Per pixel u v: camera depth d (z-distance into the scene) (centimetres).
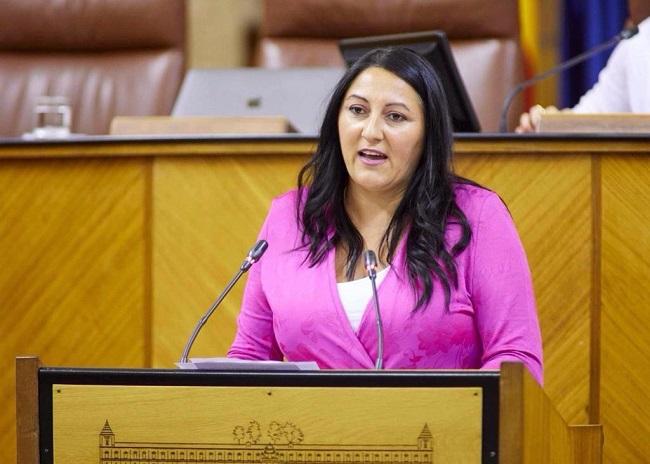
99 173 1041
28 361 635
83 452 631
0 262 1057
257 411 618
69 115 1349
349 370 613
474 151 968
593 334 956
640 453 950
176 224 1027
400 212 770
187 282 1024
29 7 1515
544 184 964
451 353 742
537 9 1700
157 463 626
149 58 1504
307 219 793
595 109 1290
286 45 1477
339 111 789
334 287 756
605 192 956
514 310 737
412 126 763
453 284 742
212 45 2084
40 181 1052
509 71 1424
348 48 1050
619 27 1589
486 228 754
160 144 1023
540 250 964
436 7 1443
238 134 1024
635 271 954
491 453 602
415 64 776
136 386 628
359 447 611
